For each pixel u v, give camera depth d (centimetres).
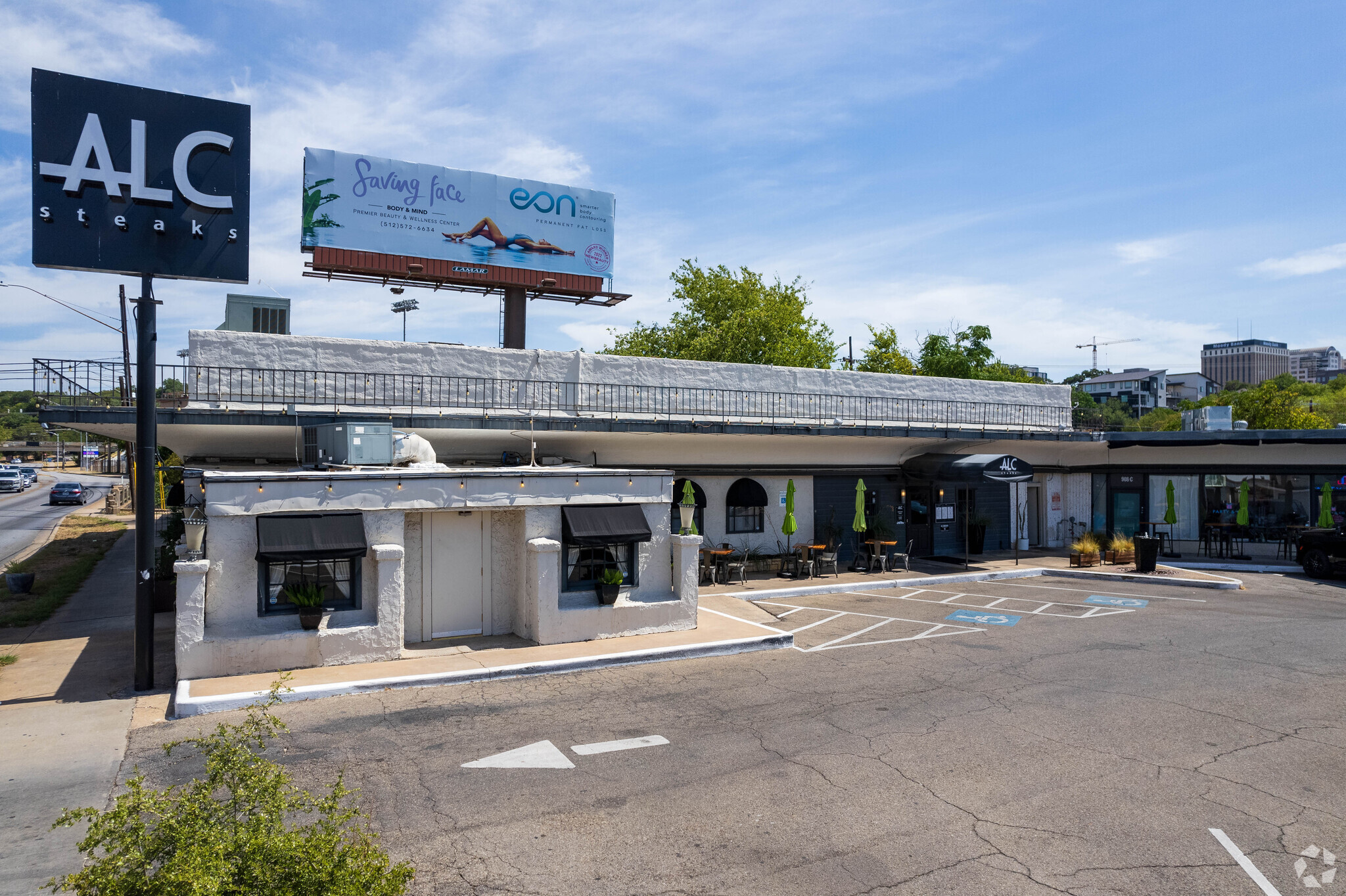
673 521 2122
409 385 1870
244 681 1146
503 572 1475
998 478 2245
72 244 1244
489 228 2872
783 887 631
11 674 1259
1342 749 928
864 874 652
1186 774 856
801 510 2352
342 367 1809
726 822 745
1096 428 3209
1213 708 1077
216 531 1202
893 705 1096
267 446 1847
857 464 2439
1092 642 1475
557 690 1169
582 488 1458
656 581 1526
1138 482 2928
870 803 784
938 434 2402
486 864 667
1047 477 2923
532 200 2956
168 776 857
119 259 1264
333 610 1265
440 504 1338
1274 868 662
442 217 2798
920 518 2603
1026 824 740
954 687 1181
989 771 865
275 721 568
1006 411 2806
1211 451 2747
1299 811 769
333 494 1264
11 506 5259
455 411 1852
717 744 944
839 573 2277
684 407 2211
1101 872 655
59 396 1582
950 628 1606
